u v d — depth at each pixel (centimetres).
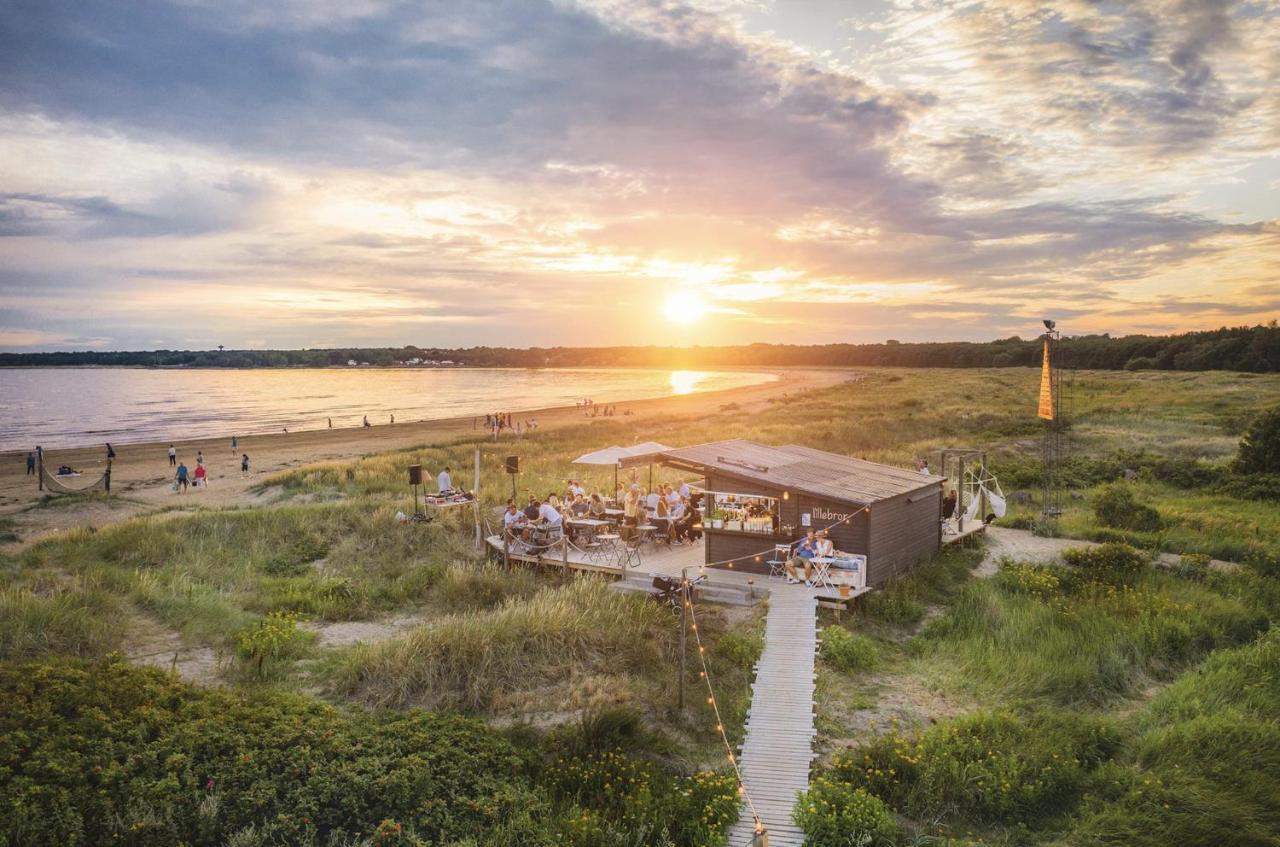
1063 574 2142
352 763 1098
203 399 13325
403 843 959
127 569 2052
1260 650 1633
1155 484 3438
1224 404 6094
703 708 1429
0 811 886
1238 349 11088
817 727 1374
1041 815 1178
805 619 1711
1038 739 1309
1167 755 1274
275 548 2345
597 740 1268
